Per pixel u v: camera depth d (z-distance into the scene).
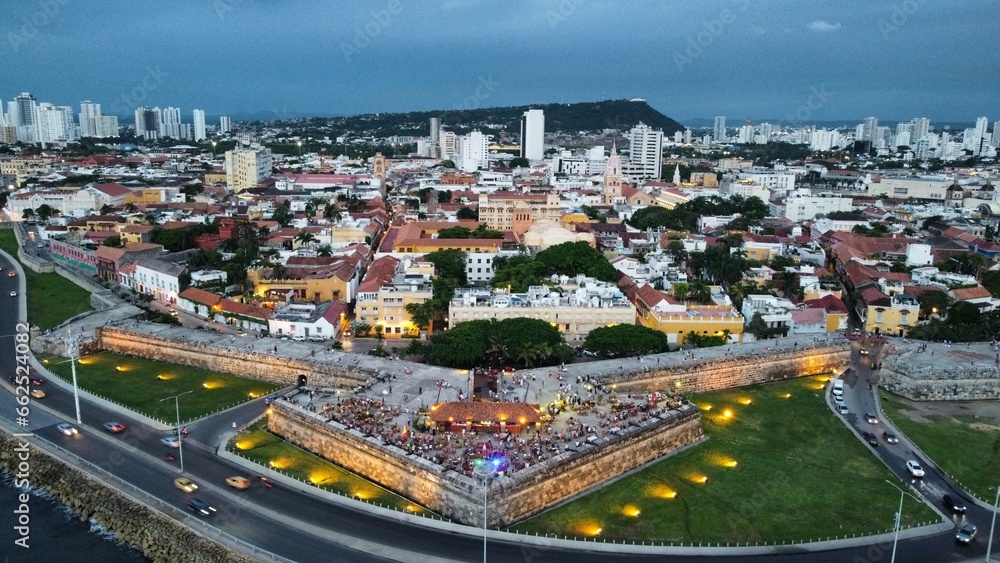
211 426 158.00
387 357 193.25
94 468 136.62
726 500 131.75
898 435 161.25
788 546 116.56
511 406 147.38
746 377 193.25
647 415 151.38
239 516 120.88
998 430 165.00
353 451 139.00
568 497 131.62
